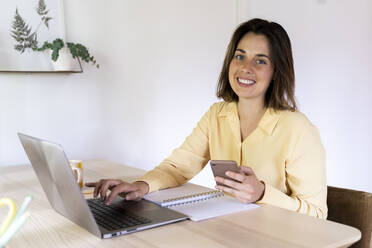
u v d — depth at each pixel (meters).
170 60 2.84
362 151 3.13
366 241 1.23
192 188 1.38
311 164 1.27
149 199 1.20
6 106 2.21
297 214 1.05
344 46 3.12
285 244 0.83
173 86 2.87
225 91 1.56
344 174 3.23
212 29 3.02
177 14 2.83
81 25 2.41
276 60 1.38
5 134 2.23
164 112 2.85
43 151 0.89
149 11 2.70
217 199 1.21
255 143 1.38
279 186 1.34
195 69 2.96
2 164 2.23
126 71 2.63
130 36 2.63
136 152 2.74
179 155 1.53
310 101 3.25
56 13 2.27
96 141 2.55
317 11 3.18
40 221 1.02
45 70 2.24
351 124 3.16
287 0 3.20
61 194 0.96
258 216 1.03
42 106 2.33
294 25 3.21
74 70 2.30
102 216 1.02
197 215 1.03
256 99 1.43
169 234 0.90
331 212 1.31
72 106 2.43
